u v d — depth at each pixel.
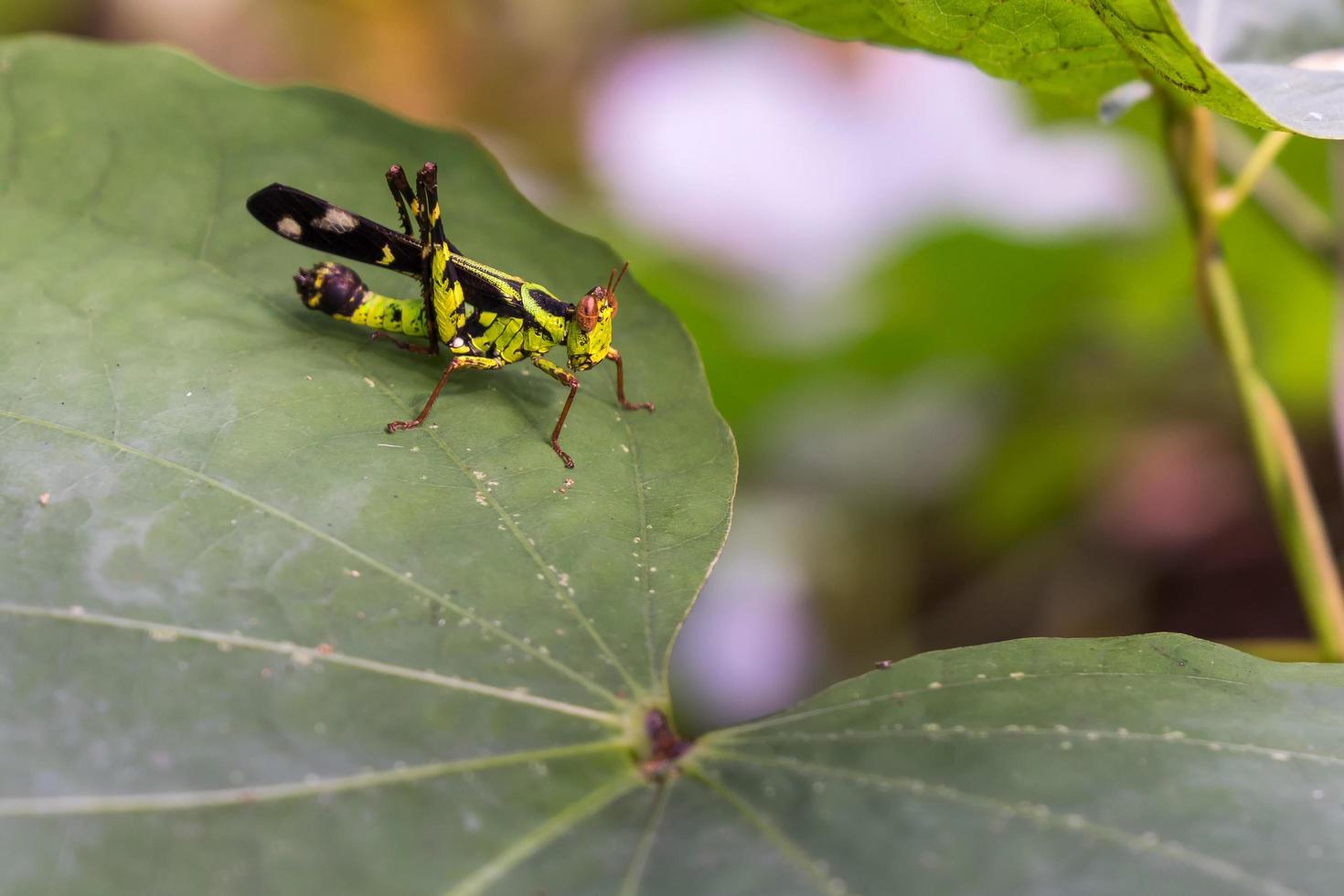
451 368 0.18
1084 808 0.15
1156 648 0.16
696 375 0.18
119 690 0.15
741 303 0.26
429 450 0.17
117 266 0.18
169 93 0.19
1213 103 0.16
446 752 0.15
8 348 0.17
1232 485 0.27
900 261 0.26
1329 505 0.27
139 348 0.17
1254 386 0.19
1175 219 0.25
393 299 0.18
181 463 0.17
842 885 0.15
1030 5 0.16
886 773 0.15
